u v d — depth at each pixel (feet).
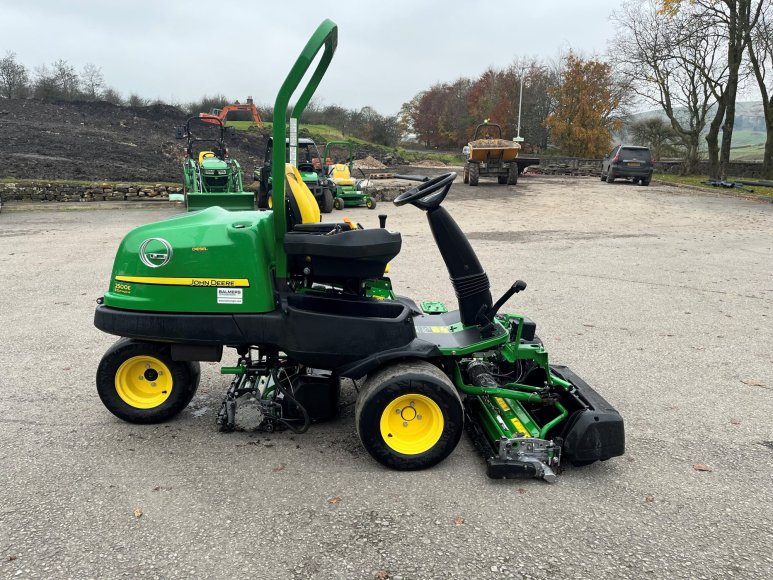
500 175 75.72
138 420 12.42
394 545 8.73
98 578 7.93
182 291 11.17
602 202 58.49
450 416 10.64
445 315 14.02
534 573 8.20
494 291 24.31
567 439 10.72
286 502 9.79
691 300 23.35
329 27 10.71
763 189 69.67
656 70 90.94
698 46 81.41
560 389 12.00
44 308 21.22
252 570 8.14
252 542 8.75
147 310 11.30
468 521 9.37
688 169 97.71
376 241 11.09
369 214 50.42
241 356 12.42
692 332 19.42
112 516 9.32
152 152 84.48
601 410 10.88
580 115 129.08
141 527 9.05
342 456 11.39
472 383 12.16
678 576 8.20
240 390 12.10
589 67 127.34
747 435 12.54
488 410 11.85
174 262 11.13
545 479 10.42
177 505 9.64
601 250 34.04
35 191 56.80
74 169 68.80
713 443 12.19
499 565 8.34
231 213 12.27
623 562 8.47
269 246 11.61
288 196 11.93
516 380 12.42
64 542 8.66
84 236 37.22
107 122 101.04
